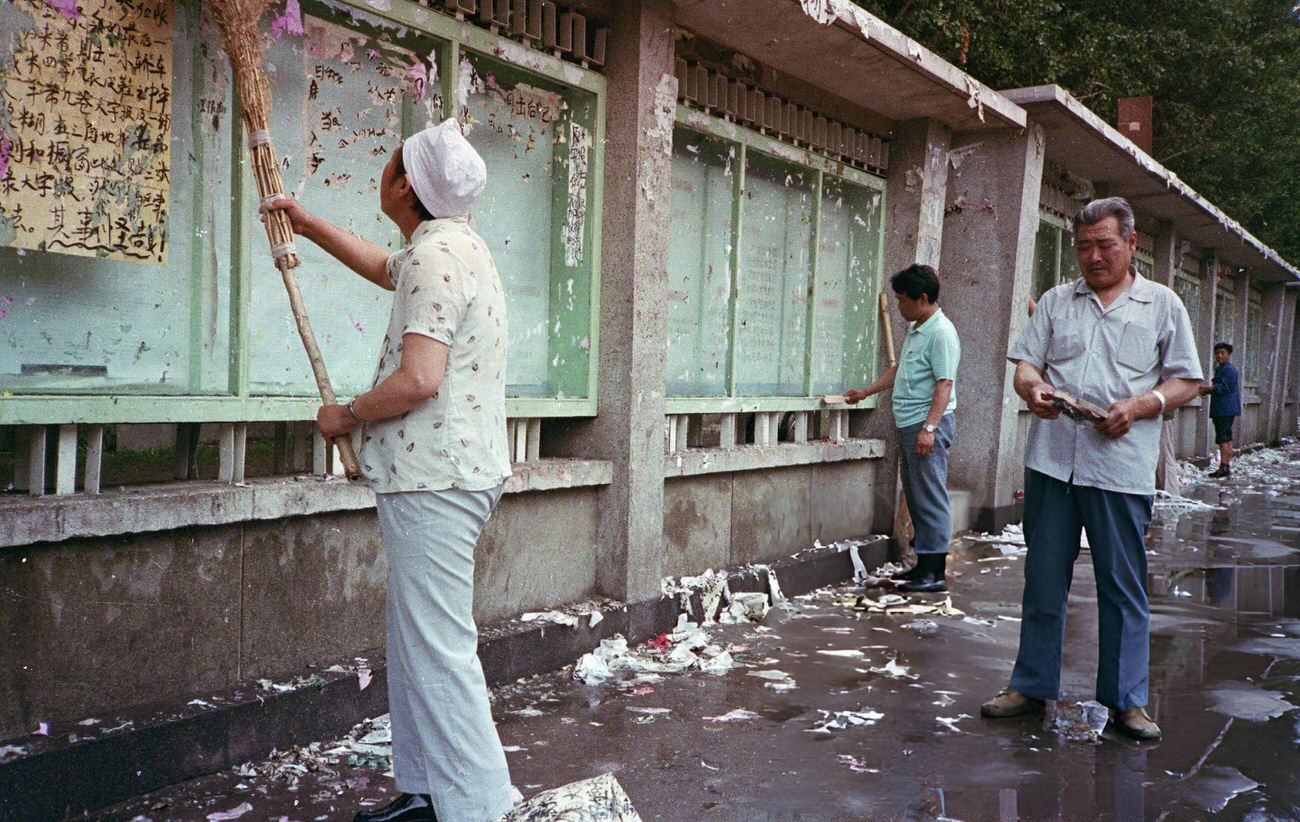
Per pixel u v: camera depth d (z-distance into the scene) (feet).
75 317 10.00
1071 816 10.44
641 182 15.97
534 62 14.73
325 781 10.49
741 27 17.92
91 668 9.80
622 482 16.14
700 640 16.62
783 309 22.08
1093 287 13.50
